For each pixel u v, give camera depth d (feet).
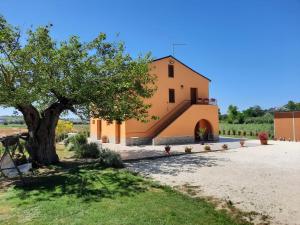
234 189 31.27
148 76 57.52
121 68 51.96
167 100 88.07
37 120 49.21
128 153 63.87
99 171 40.29
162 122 86.74
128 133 82.28
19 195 29.40
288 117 93.45
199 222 21.43
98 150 59.00
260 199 27.55
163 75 87.76
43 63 42.04
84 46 48.26
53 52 41.93
